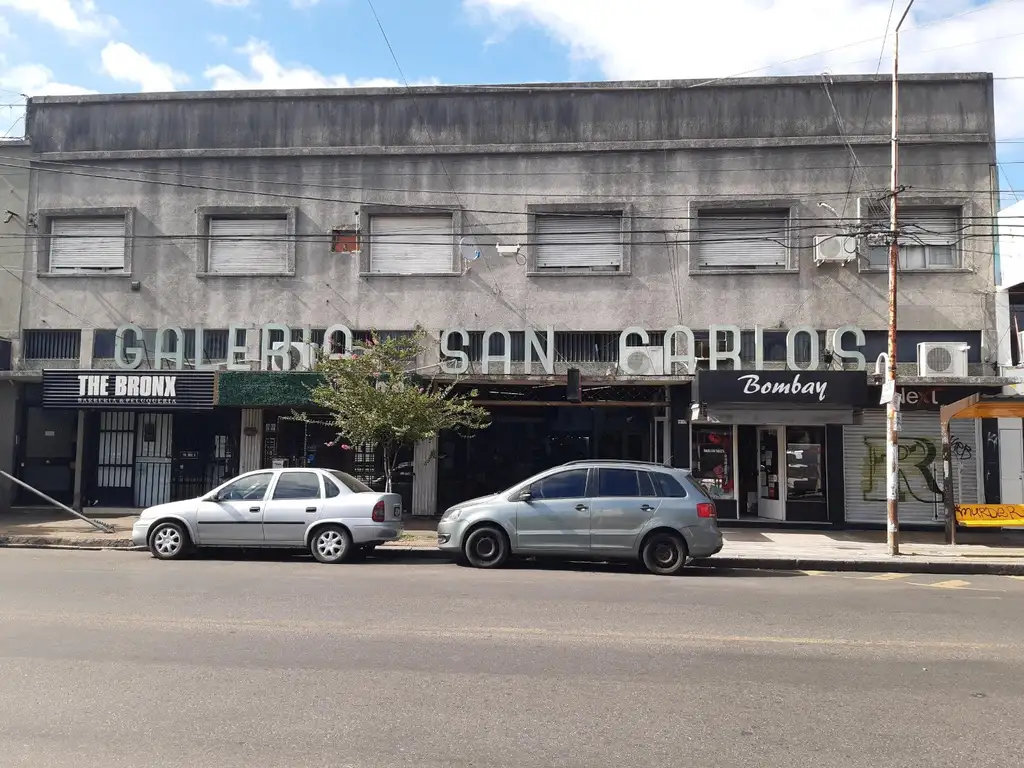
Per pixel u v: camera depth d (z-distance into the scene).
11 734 4.65
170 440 18.66
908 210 17.59
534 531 11.71
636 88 18.09
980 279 17.23
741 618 8.16
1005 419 17.20
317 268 18.33
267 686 5.57
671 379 16.33
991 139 17.44
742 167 17.78
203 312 18.39
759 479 18.22
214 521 12.30
